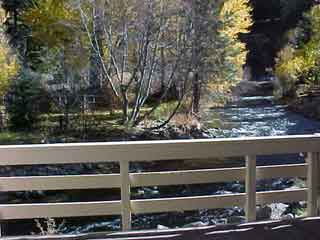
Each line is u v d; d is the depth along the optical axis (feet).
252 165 10.41
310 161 10.78
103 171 34.45
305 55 72.38
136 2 47.93
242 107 69.62
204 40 50.06
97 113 52.39
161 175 10.07
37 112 49.75
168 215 22.68
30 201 27.45
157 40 49.34
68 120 48.44
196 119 53.72
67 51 50.42
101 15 48.78
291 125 55.26
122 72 50.11
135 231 10.09
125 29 49.01
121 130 47.80
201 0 49.42
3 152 9.42
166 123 50.14
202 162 35.12
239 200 10.59
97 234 9.99
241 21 54.34
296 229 10.18
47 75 50.47
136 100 50.44
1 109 48.80
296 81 73.77
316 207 10.97
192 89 53.01
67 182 9.78
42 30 52.44
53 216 9.95
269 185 26.86
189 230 10.19
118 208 10.10
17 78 49.32
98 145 9.69
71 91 50.01
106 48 51.26
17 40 57.06
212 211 22.70
